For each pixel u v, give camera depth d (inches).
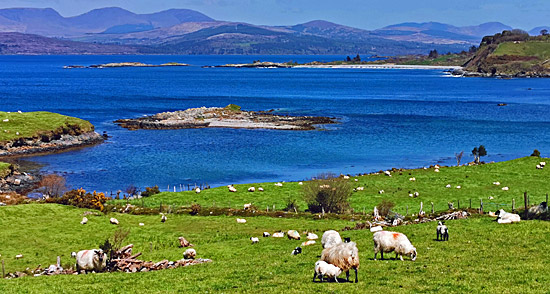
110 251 1579.7
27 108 7583.7
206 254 1692.9
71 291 1235.9
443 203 2455.7
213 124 6008.9
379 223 2032.5
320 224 2123.5
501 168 3201.3
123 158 4264.3
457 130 5821.9
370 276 1203.9
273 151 4576.8
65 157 4279.0
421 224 1852.9
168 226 2107.5
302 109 7746.1
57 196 2930.6
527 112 7504.9
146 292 1199.6
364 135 5438.0
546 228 1627.7
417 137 5344.5
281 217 2277.3
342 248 1171.9
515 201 2436.0
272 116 6678.2
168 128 5821.9
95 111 7337.6
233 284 1232.2
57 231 1982.0
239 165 4023.1
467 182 2893.7
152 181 3533.5
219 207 2439.7
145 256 1699.1
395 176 3127.5
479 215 2135.8
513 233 1593.3
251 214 2319.1
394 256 1402.6
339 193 2400.3
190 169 3887.8
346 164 4067.4
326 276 1200.2
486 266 1250.6
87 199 2477.9
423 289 1090.7
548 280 1125.7
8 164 3565.5
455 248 1456.7
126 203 2566.4
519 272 1189.7
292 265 1390.3
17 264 1646.2
